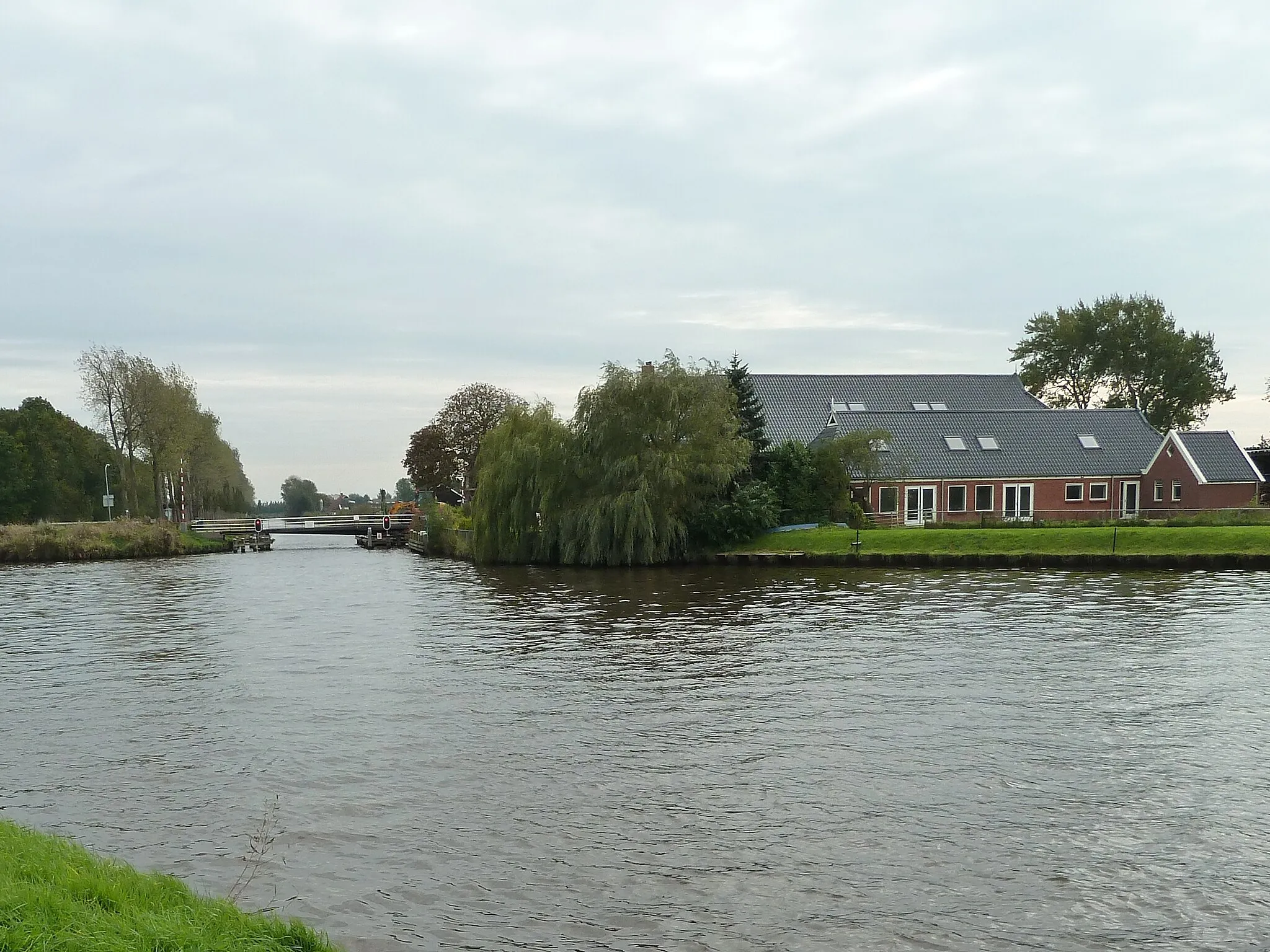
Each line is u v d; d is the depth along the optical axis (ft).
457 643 99.55
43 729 68.80
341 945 36.06
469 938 36.86
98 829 49.01
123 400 273.13
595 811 50.26
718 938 36.81
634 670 83.76
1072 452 210.38
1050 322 340.59
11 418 362.33
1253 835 45.85
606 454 172.65
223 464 365.61
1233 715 65.57
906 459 200.64
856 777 54.80
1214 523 171.42
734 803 50.93
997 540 160.45
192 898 34.53
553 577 159.02
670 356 176.24
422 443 353.92
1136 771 54.95
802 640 95.71
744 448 176.24
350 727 67.51
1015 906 39.27
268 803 52.39
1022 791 52.01
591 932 37.35
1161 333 317.83
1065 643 90.74
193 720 70.64
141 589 161.68
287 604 138.31
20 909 28.84
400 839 46.93
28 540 228.43
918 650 89.25
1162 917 38.24
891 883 41.39
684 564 170.91
